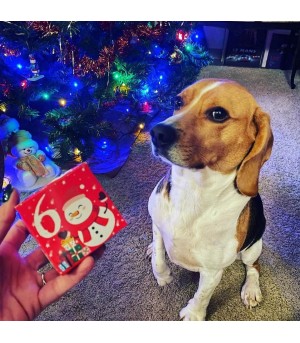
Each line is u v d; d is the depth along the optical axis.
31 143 0.76
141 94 0.89
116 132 0.90
